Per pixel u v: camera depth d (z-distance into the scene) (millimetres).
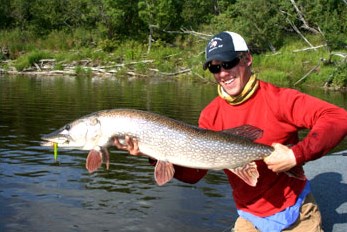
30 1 16328
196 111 6211
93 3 15492
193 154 1478
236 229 1677
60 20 16031
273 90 1511
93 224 2533
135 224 2541
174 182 3238
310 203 1597
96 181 3236
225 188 3123
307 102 1422
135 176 3369
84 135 1553
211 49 1502
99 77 11781
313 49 11914
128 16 15320
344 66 9930
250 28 12594
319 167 2500
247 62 1516
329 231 1764
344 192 2139
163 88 9250
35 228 2465
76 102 6914
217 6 15820
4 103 6637
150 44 14203
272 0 12664
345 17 11594
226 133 1472
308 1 12852
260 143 1439
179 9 15391
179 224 2545
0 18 16344
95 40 15000
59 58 13195
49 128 4906
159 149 1503
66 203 2816
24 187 3076
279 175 1529
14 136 4500
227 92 1530
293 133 1511
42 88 8742
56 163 3635
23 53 14391
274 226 1549
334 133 1322
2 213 2652
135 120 1512
